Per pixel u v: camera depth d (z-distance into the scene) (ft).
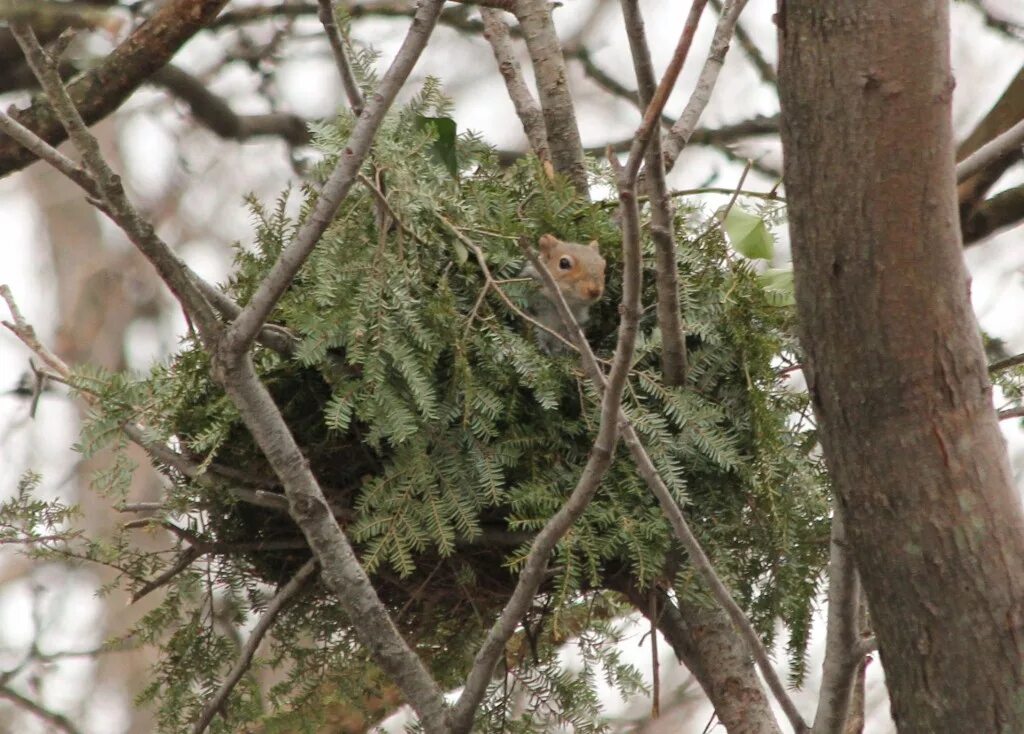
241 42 47.39
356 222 22.16
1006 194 31.96
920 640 15.19
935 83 14.79
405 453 21.62
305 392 22.61
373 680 25.91
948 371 15.01
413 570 21.43
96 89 26.73
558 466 21.93
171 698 24.06
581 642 25.45
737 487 22.58
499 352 21.91
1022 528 15.07
